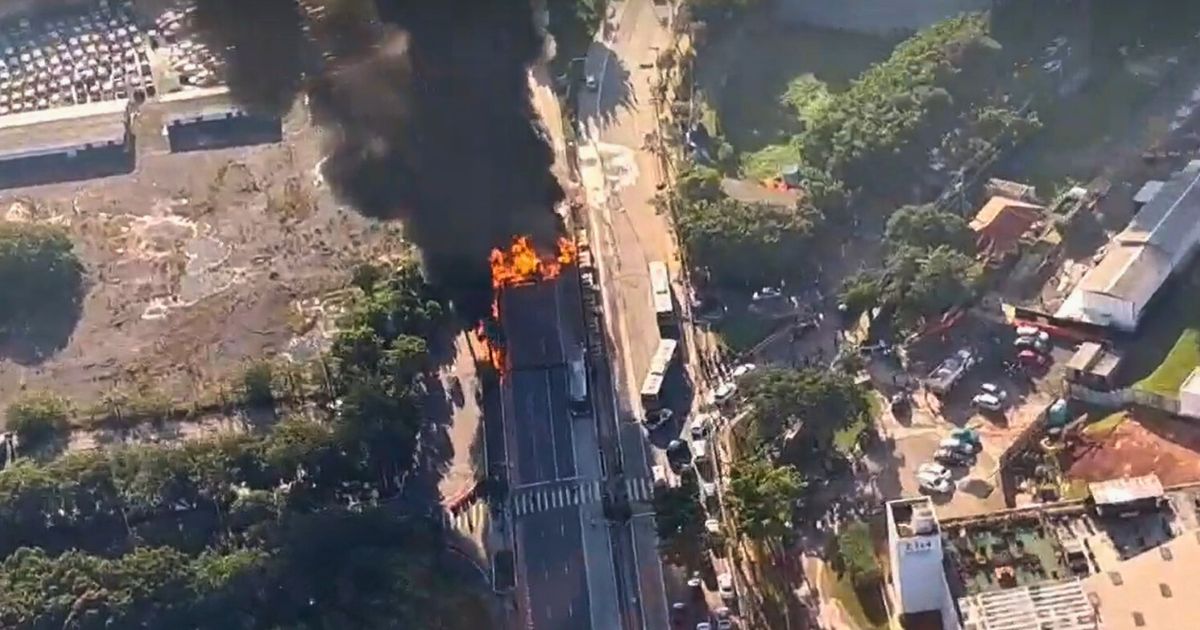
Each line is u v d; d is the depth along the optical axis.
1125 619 183.88
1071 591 188.12
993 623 185.75
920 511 197.12
